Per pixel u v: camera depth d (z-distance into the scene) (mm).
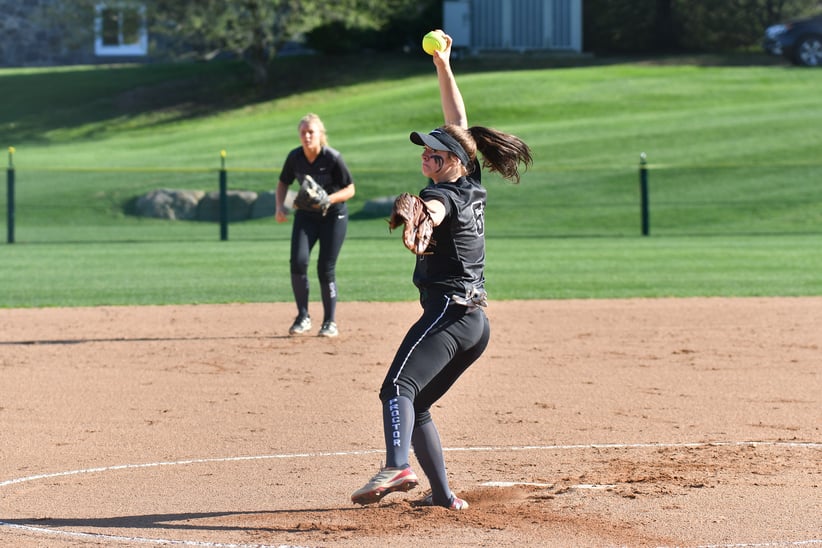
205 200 102250
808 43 150250
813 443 24656
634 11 170625
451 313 17891
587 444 24672
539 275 61656
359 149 118688
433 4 160625
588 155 113812
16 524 18406
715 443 24672
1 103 154875
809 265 65562
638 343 39469
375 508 19406
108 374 33688
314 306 50062
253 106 148000
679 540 17281
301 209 38969
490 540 17234
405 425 17328
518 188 105750
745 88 140375
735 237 84750
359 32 161250
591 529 17875
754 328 42938
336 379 32750
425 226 16234
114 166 116375
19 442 25000
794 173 106750
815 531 17781
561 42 163750
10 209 85625
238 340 40156
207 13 139125
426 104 136250
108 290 55844
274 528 18078
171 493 20641
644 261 68750
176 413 28172
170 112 148625
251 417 27719
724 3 171500
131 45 178875
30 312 48250
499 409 28578
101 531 18000
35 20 154500
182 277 61438
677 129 121375
